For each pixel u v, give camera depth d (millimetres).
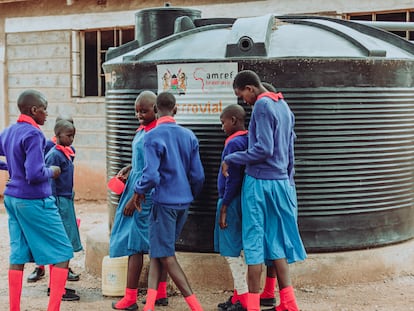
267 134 4426
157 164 4574
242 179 4746
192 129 5457
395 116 5637
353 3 8828
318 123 5371
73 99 11422
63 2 11445
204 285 5512
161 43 5887
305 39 5648
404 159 5762
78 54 11422
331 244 5504
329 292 5348
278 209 4566
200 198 5504
